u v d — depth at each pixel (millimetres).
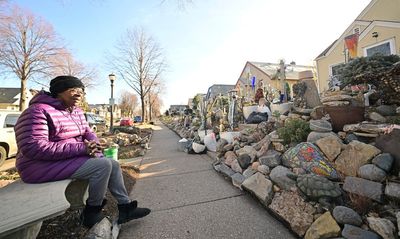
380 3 10352
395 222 1578
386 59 3066
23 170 1657
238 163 3477
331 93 3619
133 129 10992
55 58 19609
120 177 2109
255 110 5957
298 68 25281
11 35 15609
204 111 8234
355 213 1717
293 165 2600
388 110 2879
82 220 1944
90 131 2289
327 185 2031
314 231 1699
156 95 33312
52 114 1794
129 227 2135
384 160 1956
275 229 2018
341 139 2648
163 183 3445
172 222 2213
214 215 2322
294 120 3316
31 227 1490
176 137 10555
